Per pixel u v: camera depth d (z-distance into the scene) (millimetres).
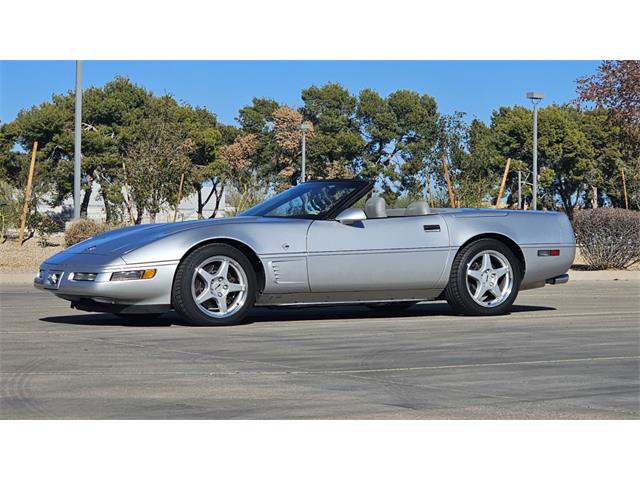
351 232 9500
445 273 9875
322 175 60625
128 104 57812
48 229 26875
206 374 6227
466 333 8562
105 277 8719
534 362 6812
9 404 5219
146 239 9008
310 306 9516
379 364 6695
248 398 5418
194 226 9156
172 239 8938
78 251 9227
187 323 9219
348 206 9594
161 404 5230
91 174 56906
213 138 59188
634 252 20109
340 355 7141
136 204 30234
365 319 9875
